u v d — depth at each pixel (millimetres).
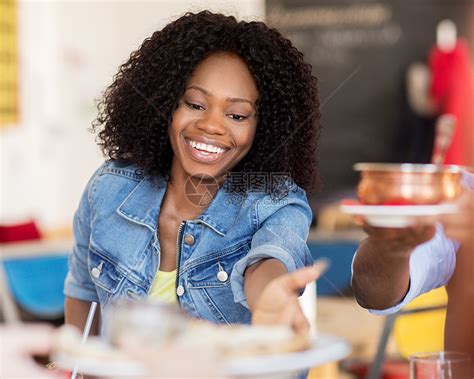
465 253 1431
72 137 5000
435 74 4238
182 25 1427
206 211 1429
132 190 1523
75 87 5023
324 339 938
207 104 1397
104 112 1564
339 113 4273
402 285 1385
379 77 4348
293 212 1396
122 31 4914
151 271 1462
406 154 4266
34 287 3182
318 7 4414
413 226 1174
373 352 1824
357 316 1728
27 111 4797
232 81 1390
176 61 1400
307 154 1451
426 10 4316
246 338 871
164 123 1458
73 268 1648
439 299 1880
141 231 1479
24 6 4773
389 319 1823
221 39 1393
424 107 4234
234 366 819
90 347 886
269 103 1412
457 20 4277
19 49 4746
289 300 1055
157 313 856
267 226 1363
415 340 1898
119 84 1516
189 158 1419
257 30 1401
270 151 1425
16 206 4711
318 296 1714
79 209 1620
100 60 5027
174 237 1466
